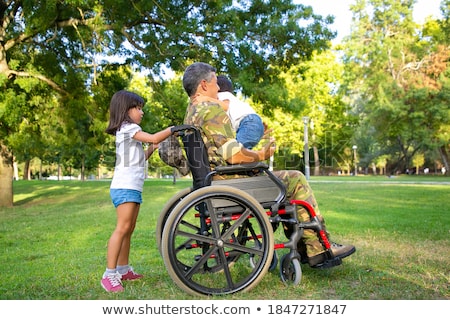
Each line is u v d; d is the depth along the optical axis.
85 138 14.44
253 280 2.65
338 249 2.93
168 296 2.62
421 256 3.65
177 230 2.51
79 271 3.32
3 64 11.02
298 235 2.83
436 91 30.44
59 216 8.16
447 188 14.82
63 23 10.85
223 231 3.13
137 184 2.84
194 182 2.76
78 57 12.68
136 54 11.46
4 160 11.94
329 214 7.14
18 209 10.65
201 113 2.71
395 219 6.35
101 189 17.38
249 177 2.74
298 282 2.79
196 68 2.87
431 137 31.86
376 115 32.31
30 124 12.79
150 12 11.05
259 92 11.51
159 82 12.08
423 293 2.63
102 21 9.75
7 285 2.94
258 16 11.97
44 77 11.63
